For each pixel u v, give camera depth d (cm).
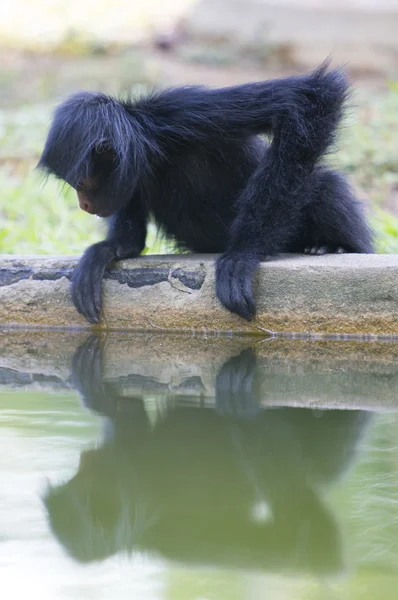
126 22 3712
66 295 1022
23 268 1044
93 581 352
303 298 930
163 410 634
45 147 926
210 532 404
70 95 949
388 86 2525
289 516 421
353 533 401
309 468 498
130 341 952
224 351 884
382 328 916
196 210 1064
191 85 1009
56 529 408
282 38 3528
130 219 1070
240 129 971
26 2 3778
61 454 516
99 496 445
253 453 525
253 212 962
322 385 727
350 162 1764
